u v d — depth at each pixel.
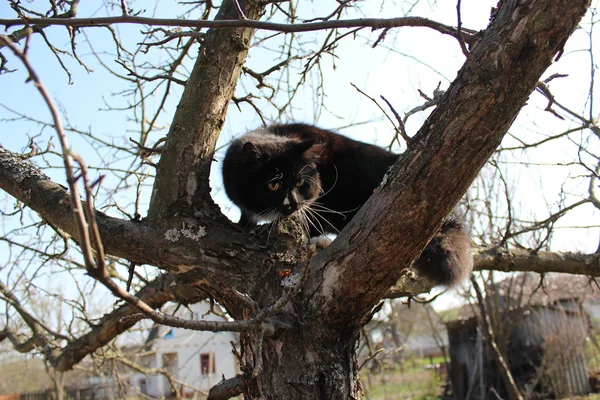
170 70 4.25
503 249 4.55
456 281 3.37
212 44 2.79
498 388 13.77
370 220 2.18
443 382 19.81
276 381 2.25
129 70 3.16
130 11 3.39
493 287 9.69
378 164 4.17
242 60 2.88
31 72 1.15
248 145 4.03
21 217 3.84
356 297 2.28
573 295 13.03
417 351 26.88
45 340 5.39
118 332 4.88
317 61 3.86
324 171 4.26
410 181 2.06
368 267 2.20
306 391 2.21
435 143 2.00
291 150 4.11
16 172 2.75
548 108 2.49
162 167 2.67
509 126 1.97
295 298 2.35
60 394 12.12
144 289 4.58
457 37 1.96
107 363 8.42
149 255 2.53
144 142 5.17
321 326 2.32
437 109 2.06
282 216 3.75
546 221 4.32
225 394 2.47
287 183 4.05
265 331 2.01
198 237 2.52
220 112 2.79
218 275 2.47
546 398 13.29
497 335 9.70
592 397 12.84
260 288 2.41
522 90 1.89
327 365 2.28
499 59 1.85
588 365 15.88
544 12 1.75
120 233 2.53
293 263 2.50
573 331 13.41
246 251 2.51
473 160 1.98
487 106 1.90
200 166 2.68
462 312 16.67
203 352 18.73
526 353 13.41
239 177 4.21
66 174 1.21
